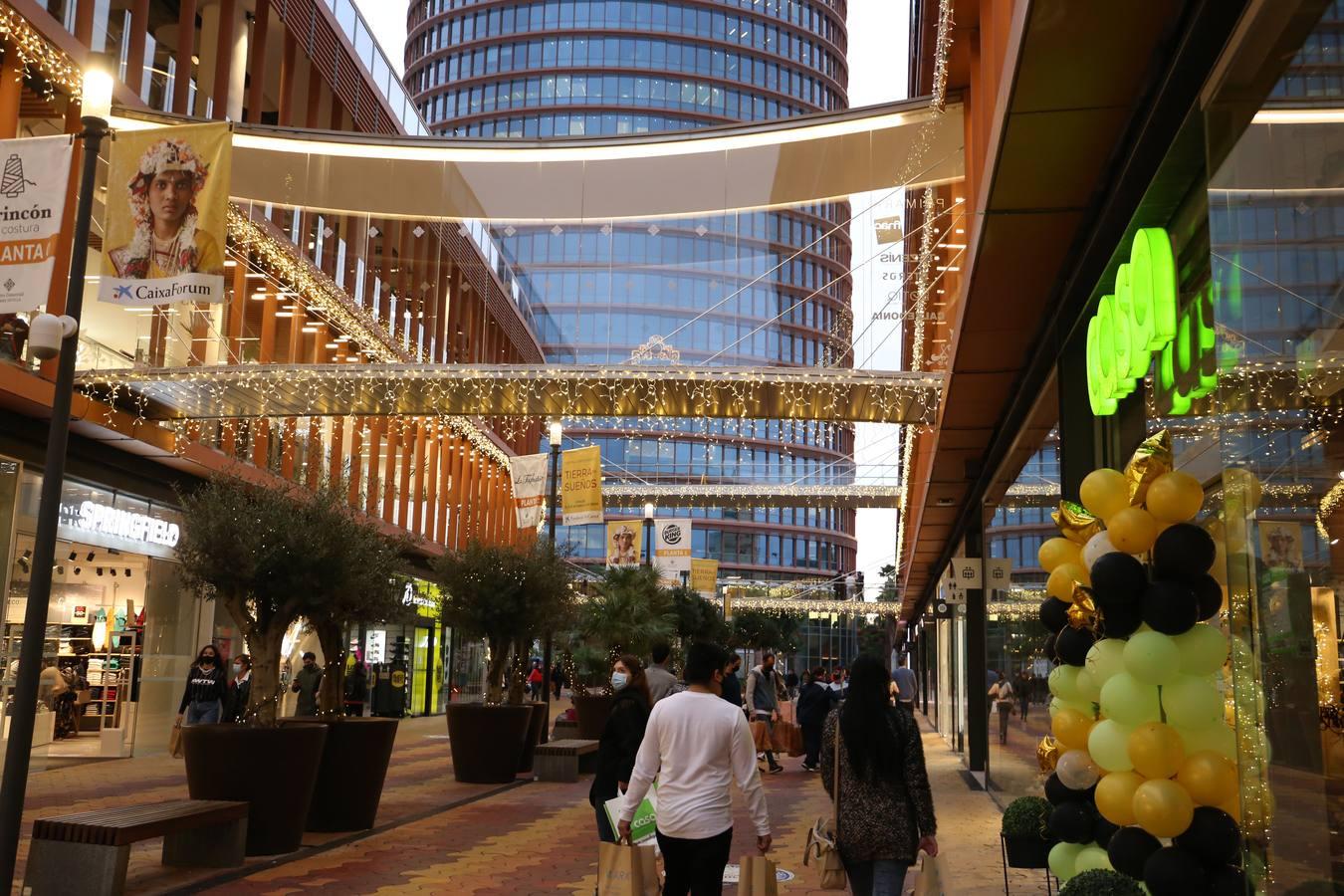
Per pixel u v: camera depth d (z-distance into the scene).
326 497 11.74
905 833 5.47
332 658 12.42
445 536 42.00
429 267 39.56
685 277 28.62
